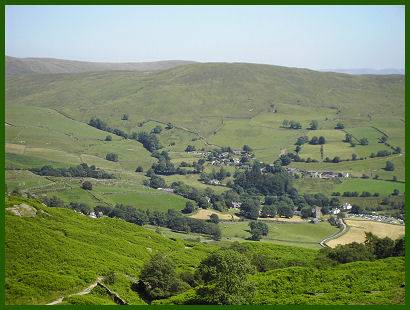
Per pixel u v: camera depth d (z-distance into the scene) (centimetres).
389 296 17575
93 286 18650
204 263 19475
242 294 18000
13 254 18775
